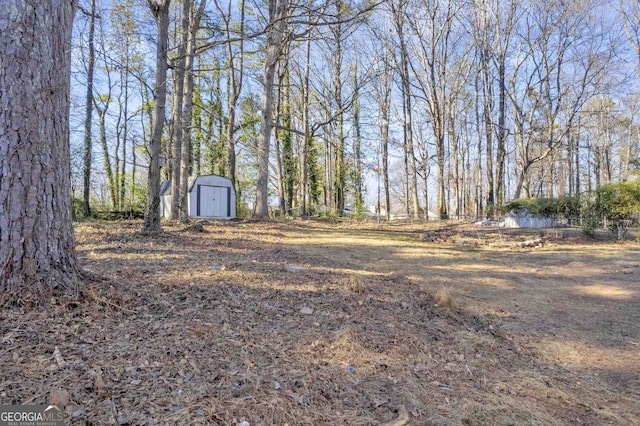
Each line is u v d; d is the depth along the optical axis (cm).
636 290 571
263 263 557
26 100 283
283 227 1276
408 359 302
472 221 1809
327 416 214
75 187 1731
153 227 787
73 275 312
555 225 1400
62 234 309
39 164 290
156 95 773
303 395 229
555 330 409
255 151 1550
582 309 483
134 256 548
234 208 1659
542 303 505
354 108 2466
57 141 305
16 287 274
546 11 1903
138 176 2517
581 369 322
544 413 247
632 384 297
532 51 2016
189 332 286
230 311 338
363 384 255
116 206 2067
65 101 316
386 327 354
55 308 278
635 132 2550
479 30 2066
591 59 1891
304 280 468
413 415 227
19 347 232
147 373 228
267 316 341
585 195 1262
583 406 262
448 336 367
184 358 250
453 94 2277
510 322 428
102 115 2127
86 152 1703
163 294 354
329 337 311
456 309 450
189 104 1248
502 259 833
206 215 1574
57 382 206
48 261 295
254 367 252
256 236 970
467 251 948
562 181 3466
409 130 2214
